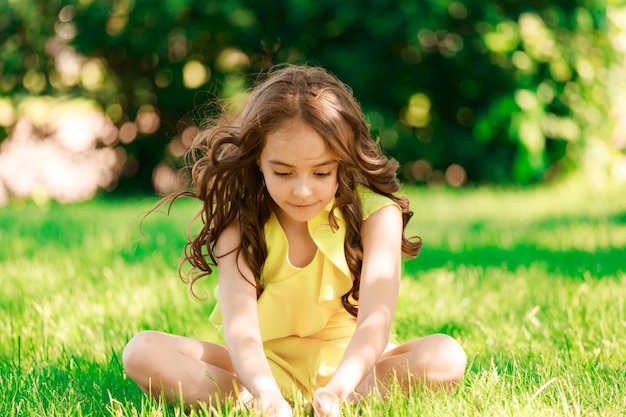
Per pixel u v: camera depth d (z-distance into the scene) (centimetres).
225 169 261
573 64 1085
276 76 260
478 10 1082
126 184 1216
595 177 1128
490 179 1141
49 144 1195
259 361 248
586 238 641
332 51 1115
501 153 1135
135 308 404
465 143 1143
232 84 1151
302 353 271
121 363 306
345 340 274
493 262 545
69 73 1190
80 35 1128
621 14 1119
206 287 467
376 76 1128
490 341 334
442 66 1125
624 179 1149
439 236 674
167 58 1167
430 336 260
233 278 269
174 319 385
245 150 255
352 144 254
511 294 427
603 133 1126
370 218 273
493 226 736
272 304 270
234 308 263
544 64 1090
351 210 268
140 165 1220
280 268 270
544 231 691
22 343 345
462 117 1158
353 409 240
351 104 260
